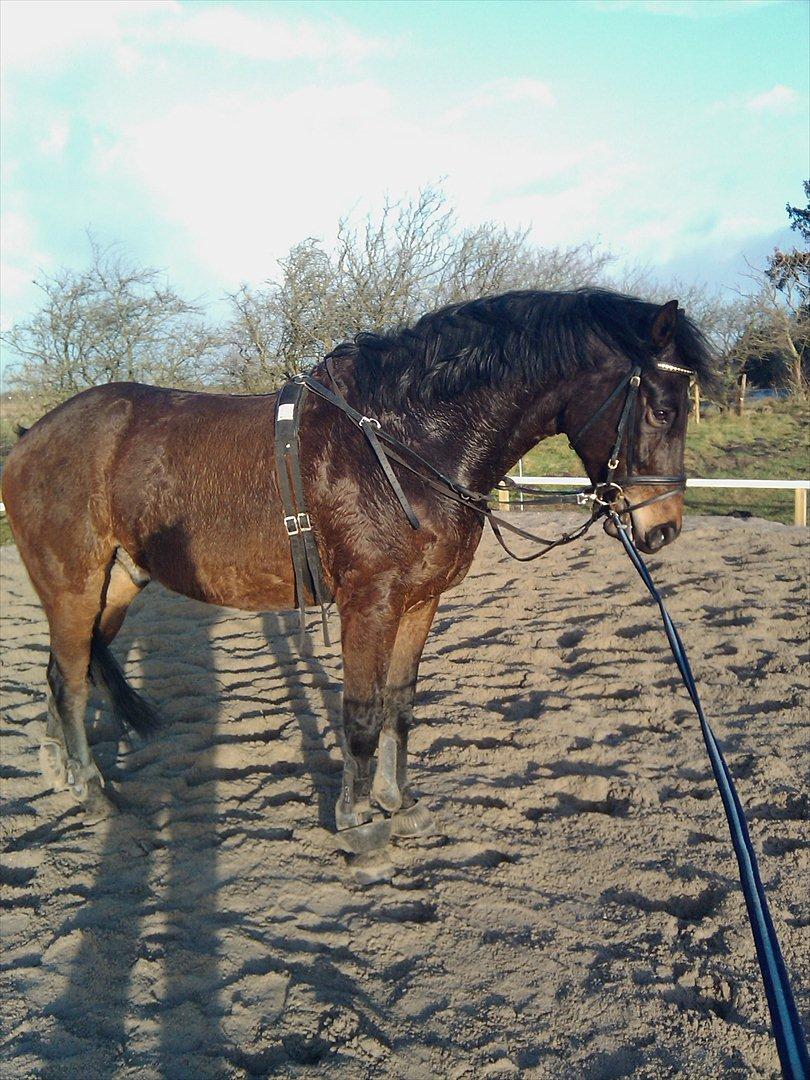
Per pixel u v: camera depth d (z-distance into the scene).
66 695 3.61
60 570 3.48
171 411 3.43
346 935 2.80
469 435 2.99
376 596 2.94
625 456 2.91
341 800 3.17
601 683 4.73
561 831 3.38
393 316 14.77
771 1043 2.28
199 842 3.37
